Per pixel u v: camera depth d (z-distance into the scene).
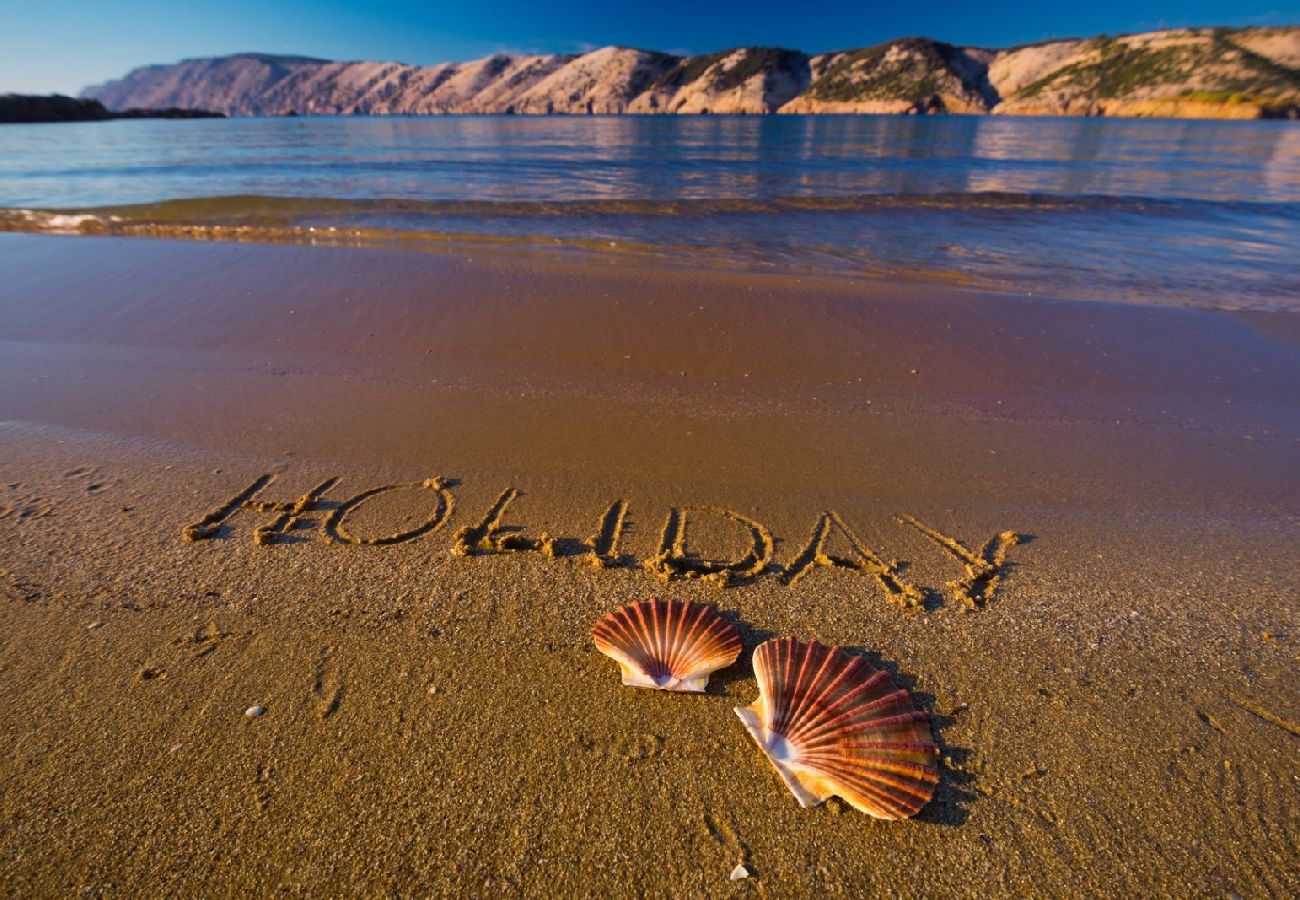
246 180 17.41
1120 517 3.55
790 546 3.28
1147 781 2.10
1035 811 2.02
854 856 1.90
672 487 3.78
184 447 4.13
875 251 9.52
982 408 4.85
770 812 2.01
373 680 2.45
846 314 6.61
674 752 2.20
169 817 1.96
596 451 4.17
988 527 3.46
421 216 11.91
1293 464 4.09
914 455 4.19
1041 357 5.70
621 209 12.83
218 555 3.14
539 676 2.48
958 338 6.08
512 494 3.69
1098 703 2.38
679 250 9.45
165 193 14.64
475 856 1.87
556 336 6.05
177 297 6.84
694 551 3.23
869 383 5.25
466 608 2.82
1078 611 2.85
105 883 1.79
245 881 1.80
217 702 2.34
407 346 5.80
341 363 5.45
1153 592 2.97
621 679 2.47
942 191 15.48
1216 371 5.45
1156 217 12.13
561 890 1.80
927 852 1.92
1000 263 8.85
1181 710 2.35
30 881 1.80
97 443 4.16
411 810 1.99
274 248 8.66
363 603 2.84
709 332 6.18
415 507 3.56
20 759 2.13
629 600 2.90
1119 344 5.96
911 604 2.87
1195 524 3.49
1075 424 4.61
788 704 2.30
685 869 1.86
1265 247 9.72
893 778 2.09
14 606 2.78
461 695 2.39
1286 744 2.21
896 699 2.33
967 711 2.36
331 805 2.00
